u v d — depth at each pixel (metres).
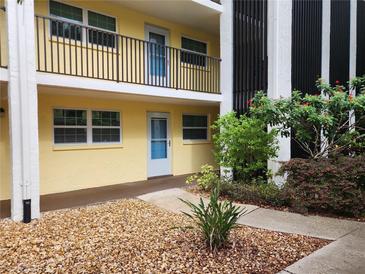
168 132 10.27
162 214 5.63
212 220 3.94
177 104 10.41
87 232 4.61
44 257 3.72
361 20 13.03
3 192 6.79
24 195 5.20
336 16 11.22
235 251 3.86
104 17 8.27
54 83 6.00
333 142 6.63
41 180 7.28
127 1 8.17
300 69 9.12
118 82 7.09
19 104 5.21
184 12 8.99
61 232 4.61
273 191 6.39
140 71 8.36
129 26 8.76
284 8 8.09
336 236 4.47
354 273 3.30
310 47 9.65
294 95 6.67
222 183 7.00
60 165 7.59
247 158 7.22
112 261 3.59
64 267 3.46
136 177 9.23
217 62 11.16
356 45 12.61
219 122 7.40
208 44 11.10
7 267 3.46
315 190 5.62
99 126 8.43
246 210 5.83
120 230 4.70
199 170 11.22
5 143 6.79
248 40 8.63
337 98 6.21
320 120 6.09
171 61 9.73
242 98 8.77
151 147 9.75
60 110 7.68
